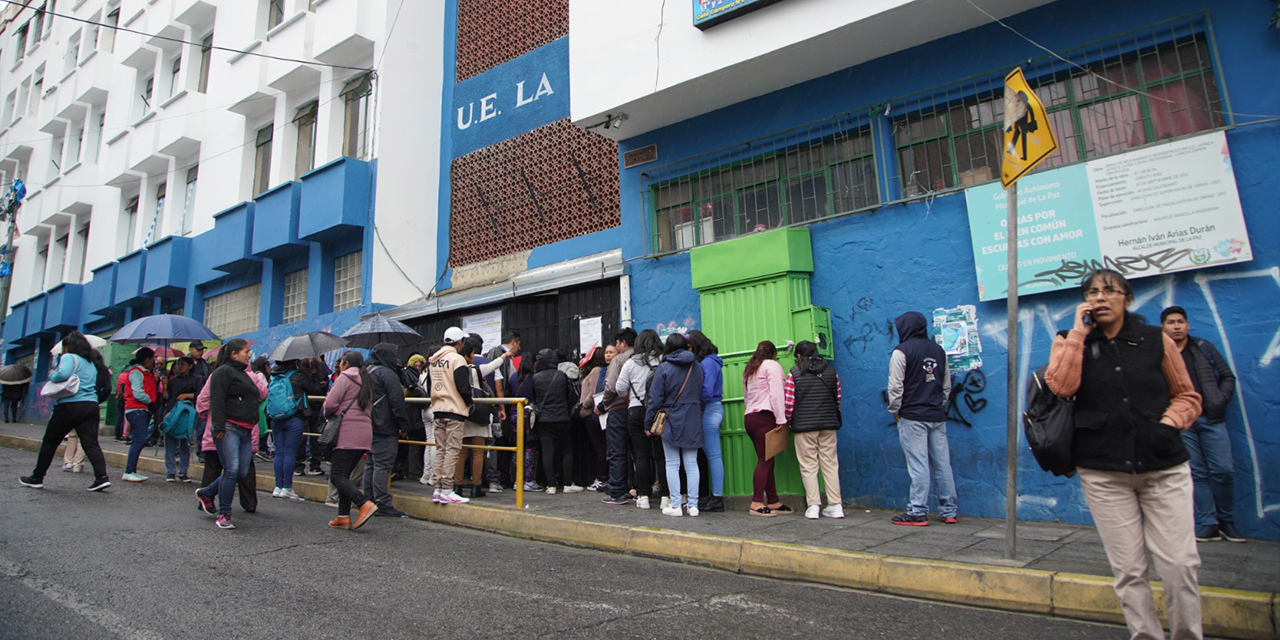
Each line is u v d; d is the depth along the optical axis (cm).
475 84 1280
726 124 889
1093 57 670
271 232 1409
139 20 1914
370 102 1313
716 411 731
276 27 1455
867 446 739
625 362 763
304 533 649
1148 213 605
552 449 855
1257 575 439
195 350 1034
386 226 1247
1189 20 623
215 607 418
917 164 762
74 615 396
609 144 1045
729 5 776
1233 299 572
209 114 1684
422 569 527
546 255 1099
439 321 1180
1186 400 326
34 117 2447
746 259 805
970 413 681
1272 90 581
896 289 738
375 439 762
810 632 394
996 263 674
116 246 1966
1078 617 421
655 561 583
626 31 879
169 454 974
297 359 944
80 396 835
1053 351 345
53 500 755
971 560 486
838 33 730
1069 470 344
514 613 421
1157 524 321
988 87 720
